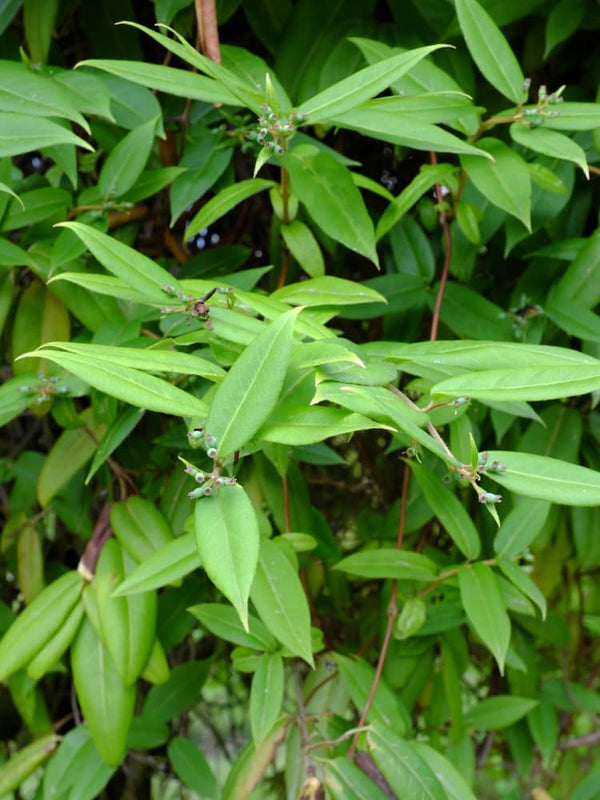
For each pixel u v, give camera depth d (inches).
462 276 24.6
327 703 24.3
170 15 22.9
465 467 15.9
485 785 38.7
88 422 23.9
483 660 34.1
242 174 28.9
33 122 18.0
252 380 15.2
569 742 31.5
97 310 22.3
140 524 22.6
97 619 22.4
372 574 22.6
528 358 17.6
